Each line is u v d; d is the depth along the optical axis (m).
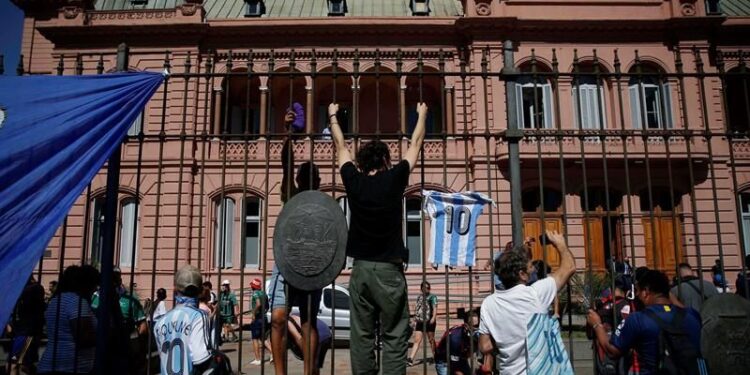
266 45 22.48
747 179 20.89
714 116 21.25
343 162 4.50
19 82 5.20
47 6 23.83
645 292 4.41
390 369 4.01
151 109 21.27
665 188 21.00
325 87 24.23
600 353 5.12
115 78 5.30
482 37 21.62
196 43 21.94
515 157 5.15
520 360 3.93
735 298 4.21
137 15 22.25
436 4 25.12
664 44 22.00
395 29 22.34
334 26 22.28
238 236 20.75
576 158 20.11
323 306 13.92
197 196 20.84
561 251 4.35
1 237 4.62
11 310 4.43
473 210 4.93
